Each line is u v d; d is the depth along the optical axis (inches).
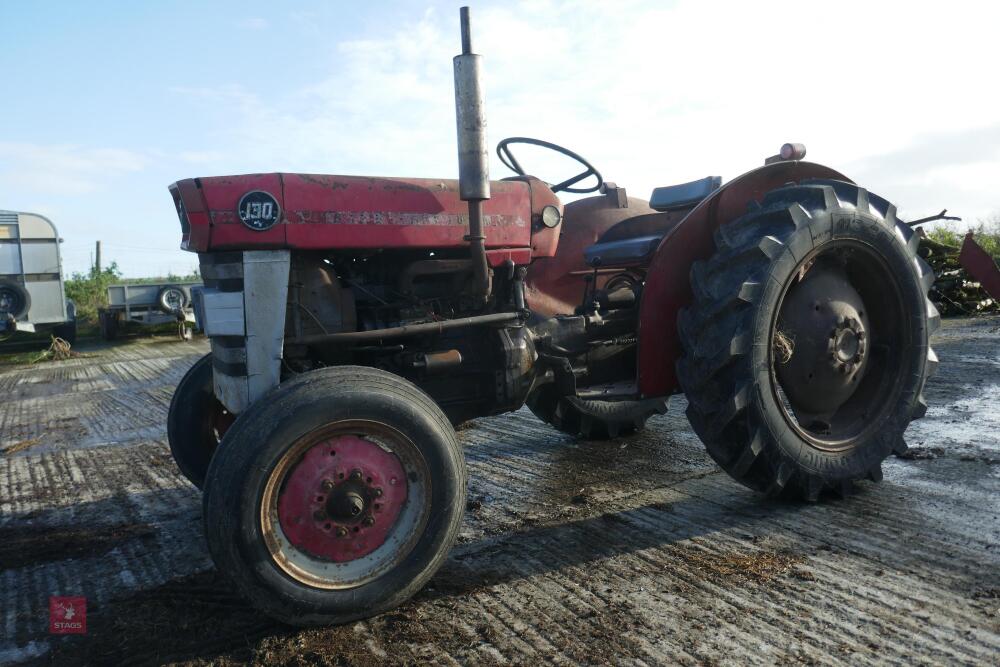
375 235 105.8
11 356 500.4
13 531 132.4
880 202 128.8
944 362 251.1
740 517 118.3
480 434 193.8
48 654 85.2
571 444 176.4
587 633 82.7
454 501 93.2
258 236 97.7
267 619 90.7
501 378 119.7
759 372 113.1
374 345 113.6
